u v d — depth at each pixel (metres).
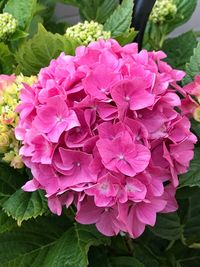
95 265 0.48
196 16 0.86
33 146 0.38
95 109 0.37
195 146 0.46
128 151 0.36
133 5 0.52
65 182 0.37
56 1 0.73
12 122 0.42
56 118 0.37
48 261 0.45
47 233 0.48
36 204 0.43
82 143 0.37
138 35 0.52
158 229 0.50
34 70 0.52
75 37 0.51
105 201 0.36
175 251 0.54
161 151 0.38
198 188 0.47
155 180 0.38
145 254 0.50
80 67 0.39
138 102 0.37
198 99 0.43
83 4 0.67
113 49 0.42
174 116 0.39
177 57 0.62
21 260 0.46
